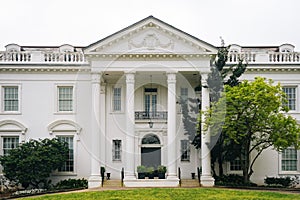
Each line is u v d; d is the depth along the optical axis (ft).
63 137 129.59
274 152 128.98
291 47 141.90
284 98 114.73
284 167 129.29
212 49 116.67
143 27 117.29
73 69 128.77
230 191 92.07
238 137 111.24
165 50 117.29
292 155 129.59
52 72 129.49
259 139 115.75
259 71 129.18
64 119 128.88
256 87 108.88
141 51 117.39
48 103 129.39
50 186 119.75
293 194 88.69
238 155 118.32
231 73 127.03
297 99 129.59
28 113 128.98
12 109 129.59
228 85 113.80
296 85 129.49
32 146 119.55
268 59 129.29
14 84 128.98
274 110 110.73
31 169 115.85
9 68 127.75
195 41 116.67
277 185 122.72
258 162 128.47
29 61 129.08
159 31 117.80
